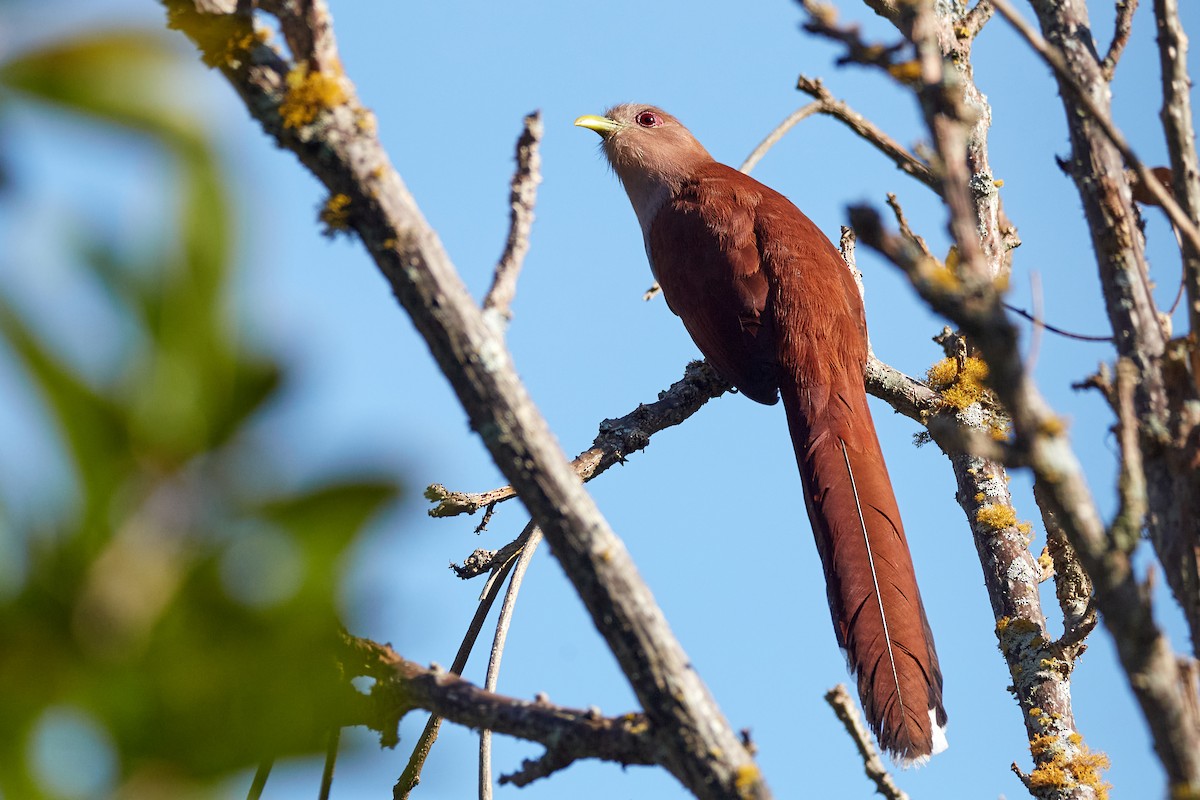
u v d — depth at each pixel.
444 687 4.87
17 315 2.03
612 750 4.53
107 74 2.09
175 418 2.11
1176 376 4.79
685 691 4.40
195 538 2.13
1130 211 5.20
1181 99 4.88
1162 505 4.79
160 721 2.16
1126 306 5.09
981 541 9.10
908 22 4.34
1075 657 8.41
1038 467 4.09
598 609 4.43
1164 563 4.78
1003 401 4.12
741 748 4.42
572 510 4.42
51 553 2.10
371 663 4.91
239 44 4.29
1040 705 8.25
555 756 4.62
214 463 2.13
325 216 4.38
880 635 8.55
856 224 4.04
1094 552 4.10
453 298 4.39
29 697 2.11
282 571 2.17
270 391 2.14
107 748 2.15
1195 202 4.86
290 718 2.21
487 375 4.40
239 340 2.14
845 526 9.67
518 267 4.59
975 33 9.67
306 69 4.34
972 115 4.24
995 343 3.99
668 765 4.46
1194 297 4.74
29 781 2.10
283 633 2.18
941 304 4.00
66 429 2.08
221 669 2.18
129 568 2.12
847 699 4.74
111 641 2.13
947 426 4.19
